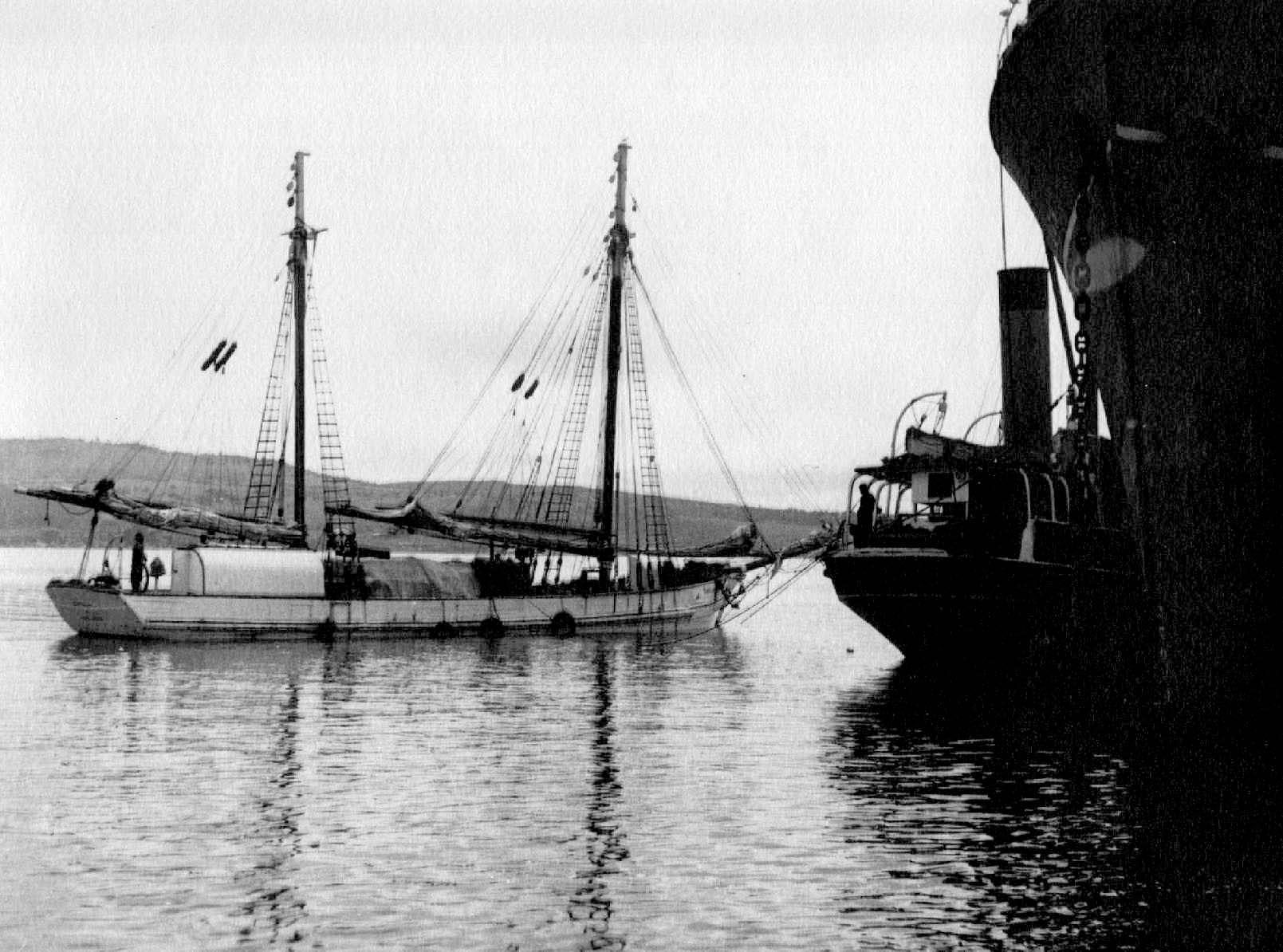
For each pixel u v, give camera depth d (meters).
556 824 21.91
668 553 70.12
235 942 16.05
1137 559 34.25
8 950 15.72
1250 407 27.34
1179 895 17.88
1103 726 32.81
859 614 42.09
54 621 77.69
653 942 16.06
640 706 37.25
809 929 16.53
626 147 69.94
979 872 18.98
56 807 23.03
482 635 61.31
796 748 29.62
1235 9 25.30
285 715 34.59
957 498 42.72
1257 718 27.95
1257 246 26.64
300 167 65.94
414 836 21.03
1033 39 28.41
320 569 58.06
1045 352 46.75
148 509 58.94
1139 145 26.84
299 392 65.12
